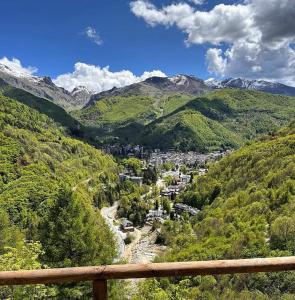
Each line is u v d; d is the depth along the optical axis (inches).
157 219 3905.0
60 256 954.7
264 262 124.0
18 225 2642.7
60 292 717.3
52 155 5359.3
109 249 1102.4
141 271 122.3
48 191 3280.0
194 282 627.8
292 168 2800.2
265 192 2620.6
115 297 848.9
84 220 1096.8
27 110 7544.3
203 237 2433.6
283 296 427.2
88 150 6727.4
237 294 484.4
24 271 123.3
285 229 1305.4
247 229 1829.5
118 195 5206.7
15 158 4315.9
